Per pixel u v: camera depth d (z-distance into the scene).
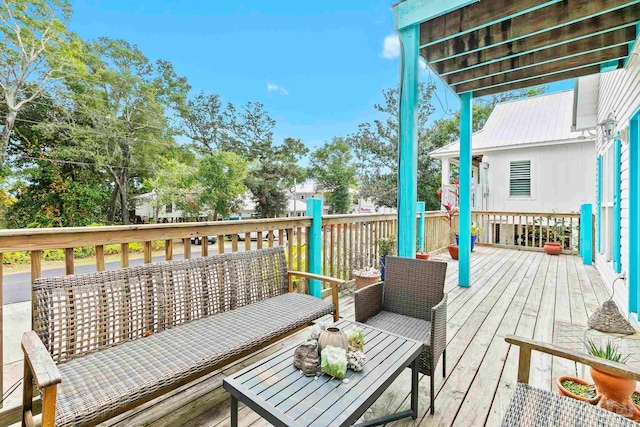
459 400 1.80
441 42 3.25
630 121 3.23
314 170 27.64
